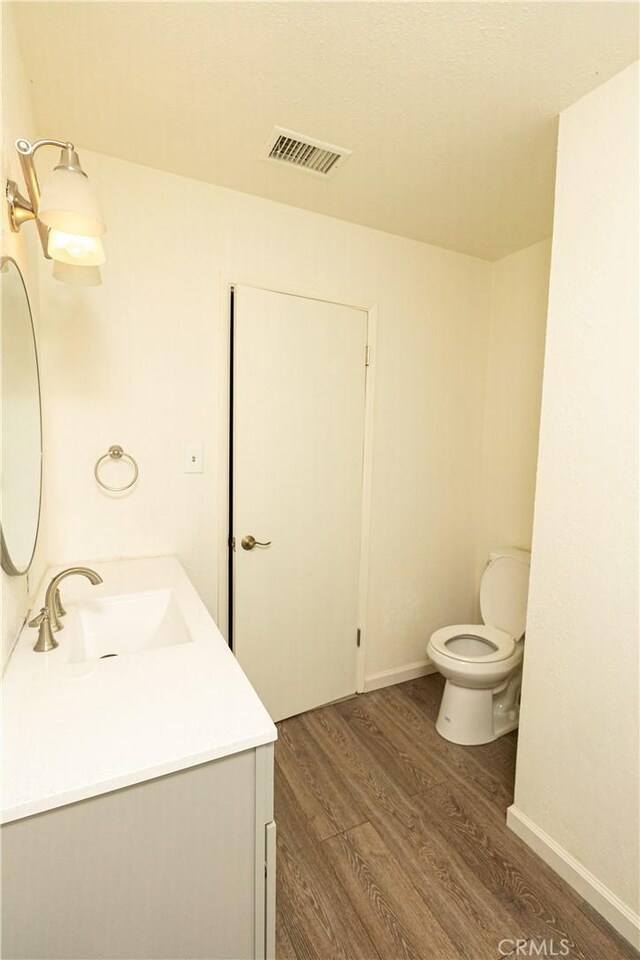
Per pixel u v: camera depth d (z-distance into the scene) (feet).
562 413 4.65
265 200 6.53
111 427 5.84
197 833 2.63
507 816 5.32
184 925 2.66
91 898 2.40
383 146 5.33
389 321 7.75
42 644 3.59
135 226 5.78
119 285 5.75
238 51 3.98
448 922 4.25
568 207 4.57
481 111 4.71
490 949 4.04
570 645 4.60
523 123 4.88
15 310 3.51
